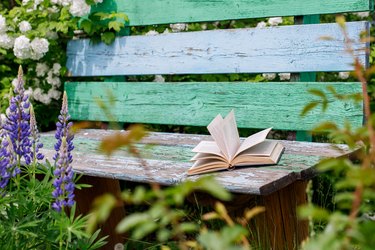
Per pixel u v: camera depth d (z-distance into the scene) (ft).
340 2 9.53
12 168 6.97
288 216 8.00
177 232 3.24
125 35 12.09
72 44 12.75
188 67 11.16
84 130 12.11
